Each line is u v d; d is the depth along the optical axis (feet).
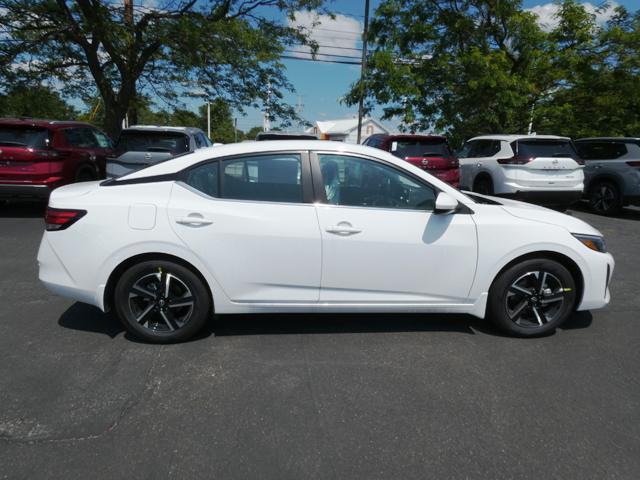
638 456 8.05
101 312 13.85
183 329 11.80
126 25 41.27
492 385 10.27
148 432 8.40
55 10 41.34
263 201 11.64
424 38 46.75
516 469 7.68
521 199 30.45
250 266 11.55
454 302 12.38
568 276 12.47
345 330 13.00
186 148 28.63
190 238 11.28
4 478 7.21
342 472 7.54
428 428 8.71
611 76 46.39
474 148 35.73
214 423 8.70
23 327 12.71
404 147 31.22
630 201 32.60
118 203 11.29
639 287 17.69
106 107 46.70
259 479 7.35
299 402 9.46
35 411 8.93
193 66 45.09
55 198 11.69
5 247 21.25
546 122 50.19
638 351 12.11
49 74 45.62
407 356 11.56
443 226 11.93
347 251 11.68
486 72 42.98
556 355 11.78
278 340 12.28
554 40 47.39
